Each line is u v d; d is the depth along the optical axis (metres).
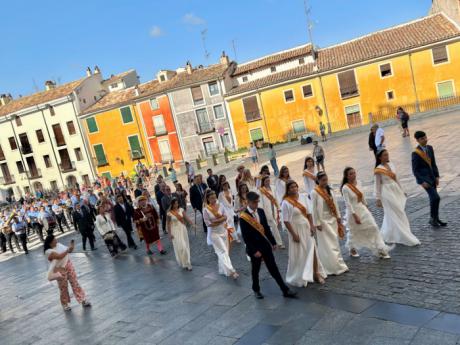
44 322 8.62
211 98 45.25
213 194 8.89
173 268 10.48
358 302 6.12
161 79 50.38
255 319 6.43
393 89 38.44
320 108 41.06
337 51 42.69
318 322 5.84
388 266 7.13
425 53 36.88
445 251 7.12
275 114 42.94
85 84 52.47
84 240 15.64
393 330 5.17
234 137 45.09
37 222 20.30
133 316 7.75
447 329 4.91
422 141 8.27
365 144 24.36
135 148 49.19
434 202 8.27
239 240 11.37
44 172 53.75
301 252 7.09
